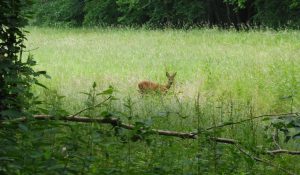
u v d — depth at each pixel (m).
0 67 8.20
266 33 38.78
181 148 8.71
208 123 13.04
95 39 42.34
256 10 58.47
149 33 45.06
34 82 8.46
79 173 6.93
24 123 7.15
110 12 65.25
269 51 30.52
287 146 10.98
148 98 16.83
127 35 44.19
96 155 7.77
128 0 60.91
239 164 8.59
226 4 57.94
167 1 59.28
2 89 8.26
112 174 7.39
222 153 8.27
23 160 6.58
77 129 7.39
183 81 22.55
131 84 21.52
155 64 28.52
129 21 62.66
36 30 55.81
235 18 60.50
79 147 7.12
